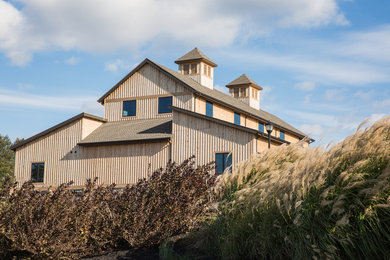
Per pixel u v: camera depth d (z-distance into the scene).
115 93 30.14
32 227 5.82
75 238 6.17
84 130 26.20
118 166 24.42
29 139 26.84
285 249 5.28
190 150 22.38
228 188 7.10
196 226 6.93
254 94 40.00
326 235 4.84
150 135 23.86
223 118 29.38
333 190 5.03
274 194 5.62
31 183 6.45
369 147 5.02
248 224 5.60
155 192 7.12
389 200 4.46
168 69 29.66
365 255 4.60
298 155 7.21
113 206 6.91
